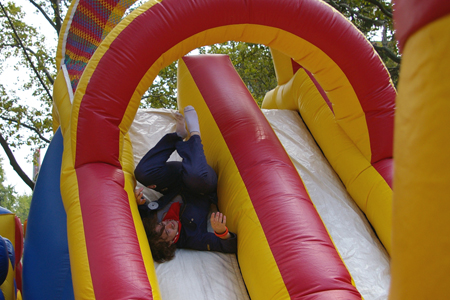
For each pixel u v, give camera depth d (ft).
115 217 7.22
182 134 10.00
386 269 8.61
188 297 7.59
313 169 10.99
